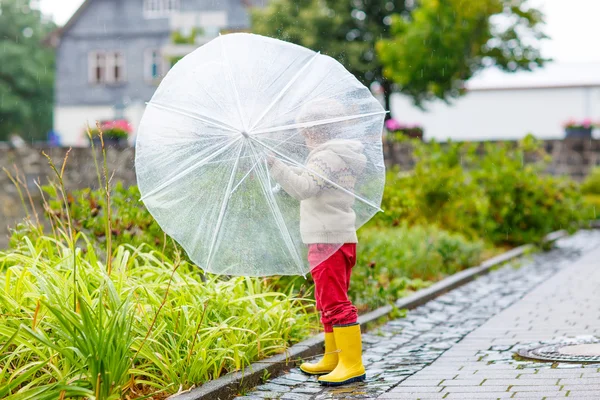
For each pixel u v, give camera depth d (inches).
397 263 397.4
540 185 587.8
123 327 175.5
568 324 288.2
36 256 212.8
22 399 157.9
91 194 298.4
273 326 233.9
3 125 2294.5
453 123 1750.7
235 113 185.2
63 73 2034.9
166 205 190.4
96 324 173.9
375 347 262.1
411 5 1409.9
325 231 194.2
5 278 199.3
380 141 198.8
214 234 189.8
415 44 1016.9
